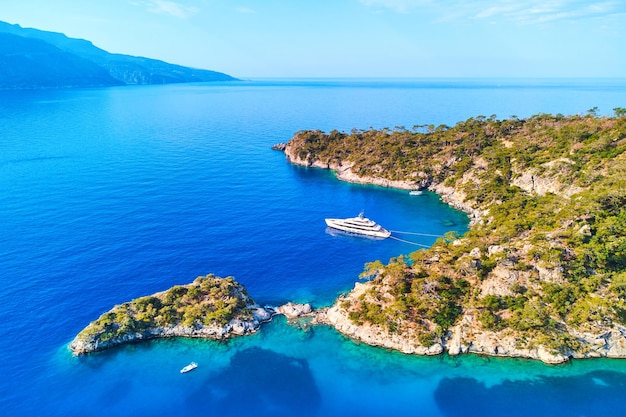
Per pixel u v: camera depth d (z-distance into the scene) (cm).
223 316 7981
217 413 6341
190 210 14150
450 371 7131
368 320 7981
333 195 16950
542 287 7756
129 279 9606
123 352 7494
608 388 6681
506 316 7594
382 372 7156
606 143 12900
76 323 8038
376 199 16575
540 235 8794
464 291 8112
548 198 12006
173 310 8150
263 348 7712
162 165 19725
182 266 10381
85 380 6838
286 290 9700
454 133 19738
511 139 17725
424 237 12950
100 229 12169
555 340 7200
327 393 6738
